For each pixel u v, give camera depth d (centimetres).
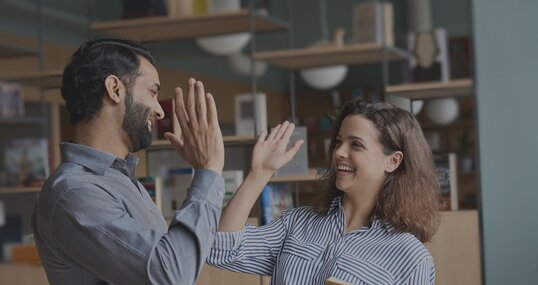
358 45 452
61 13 602
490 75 328
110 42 150
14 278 346
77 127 150
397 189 183
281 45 912
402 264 177
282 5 898
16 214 372
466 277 310
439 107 580
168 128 288
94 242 136
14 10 571
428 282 179
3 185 436
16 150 444
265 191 294
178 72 249
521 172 321
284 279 184
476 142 325
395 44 910
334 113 324
